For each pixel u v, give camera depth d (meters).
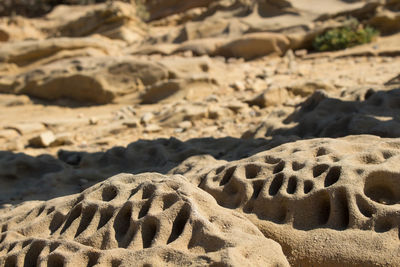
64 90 11.57
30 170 5.76
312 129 5.40
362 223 2.71
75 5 23.84
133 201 2.90
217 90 10.36
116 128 8.54
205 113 8.51
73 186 5.13
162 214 2.72
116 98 11.12
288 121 6.05
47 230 3.14
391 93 5.43
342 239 2.68
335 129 4.94
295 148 3.60
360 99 5.77
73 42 14.13
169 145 5.72
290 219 2.94
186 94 10.41
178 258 2.41
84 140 8.28
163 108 9.64
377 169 2.91
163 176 3.15
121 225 2.88
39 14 24.47
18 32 20.47
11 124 9.20
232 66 12.61
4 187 5.40
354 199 2.81
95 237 2.83
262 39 13.55
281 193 3.05
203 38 15.79
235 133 7.38
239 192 3.29
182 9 20.58
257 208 3.12
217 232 2.52
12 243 2.98
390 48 11.88
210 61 11.51
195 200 2.82
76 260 2.59
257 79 10.80
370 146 3.39
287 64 12.34
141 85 11.12
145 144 5.77
